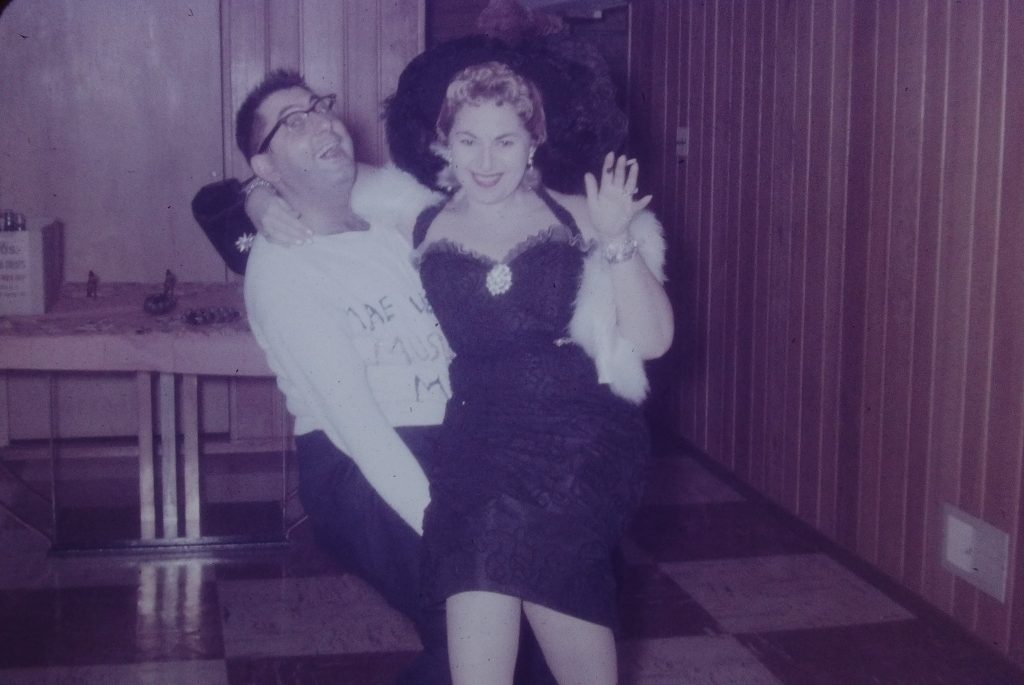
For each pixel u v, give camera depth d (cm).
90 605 354
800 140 415
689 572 385
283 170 221
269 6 510
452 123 207
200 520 411
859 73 373
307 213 225
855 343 382
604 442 206
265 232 221
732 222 475
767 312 447
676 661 318
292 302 215
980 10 308
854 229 380
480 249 210
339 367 211
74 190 516
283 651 322
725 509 452
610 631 202
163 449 407
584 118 221
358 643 328
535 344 207
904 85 347
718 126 485
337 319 215
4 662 313
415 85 219
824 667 315
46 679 303
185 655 319
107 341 361
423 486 207
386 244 222
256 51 514
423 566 199
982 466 316
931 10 332
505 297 206
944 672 312
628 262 199
